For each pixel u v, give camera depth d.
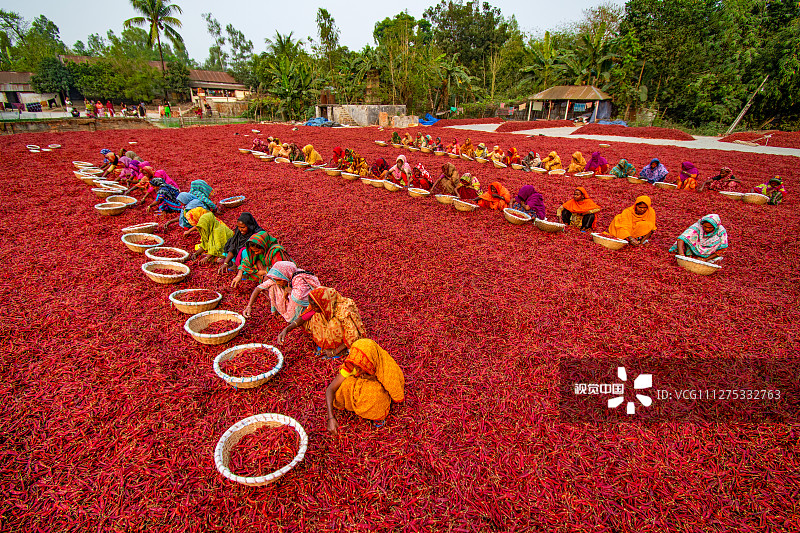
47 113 32.12
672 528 2.86
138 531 2.76
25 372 4.07
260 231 5.64
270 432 3.44
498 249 7.36
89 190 10.39
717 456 3.37
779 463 3.31
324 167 13.45
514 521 2.89
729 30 36.66
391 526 2.85
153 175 9.33
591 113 37.91
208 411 3.74
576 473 3.24
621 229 7.70
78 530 2.75
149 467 3.18
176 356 4.40
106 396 3.82
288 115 39.47
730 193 11.03
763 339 4.79
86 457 3.24
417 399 3.96
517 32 61.91
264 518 2.87
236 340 4.72
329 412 3.51
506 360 4.48
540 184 12.62
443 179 10.45
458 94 47.44
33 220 8.10
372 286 6.02
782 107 33.25
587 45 37.47
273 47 40.84
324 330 4.35
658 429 3.63
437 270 6.54
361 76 38.41
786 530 2.83
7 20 71.06
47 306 5.20
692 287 6.04
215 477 3.13
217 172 12.74
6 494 2.94
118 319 5.00
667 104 36.44
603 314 5.33
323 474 3.20
